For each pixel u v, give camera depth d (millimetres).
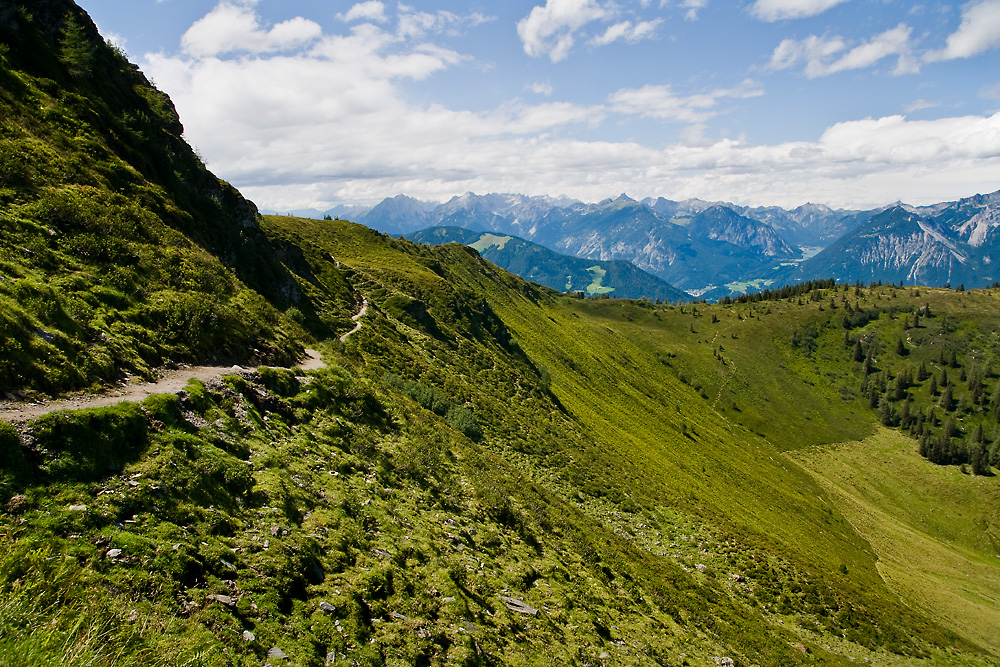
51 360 14477
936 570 99000
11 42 31953
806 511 103938
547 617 19016
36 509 9719
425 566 16969
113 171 30453
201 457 14508
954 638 50188
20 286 16562
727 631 30609
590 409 103625
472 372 75562
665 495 61094
